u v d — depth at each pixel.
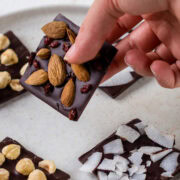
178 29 0.40
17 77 0.50
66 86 0.41
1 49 0.52
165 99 0.50
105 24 0.39
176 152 0.45
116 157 0.45
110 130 0.49
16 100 0.50
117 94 0.50
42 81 0.41
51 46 0.41
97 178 0.46
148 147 0.45
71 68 0.41
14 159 0.45
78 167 0.46
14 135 0.48
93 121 0.49
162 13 0.40
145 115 0.49
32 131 0.49
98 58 0.41
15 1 0.56
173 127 0.49
